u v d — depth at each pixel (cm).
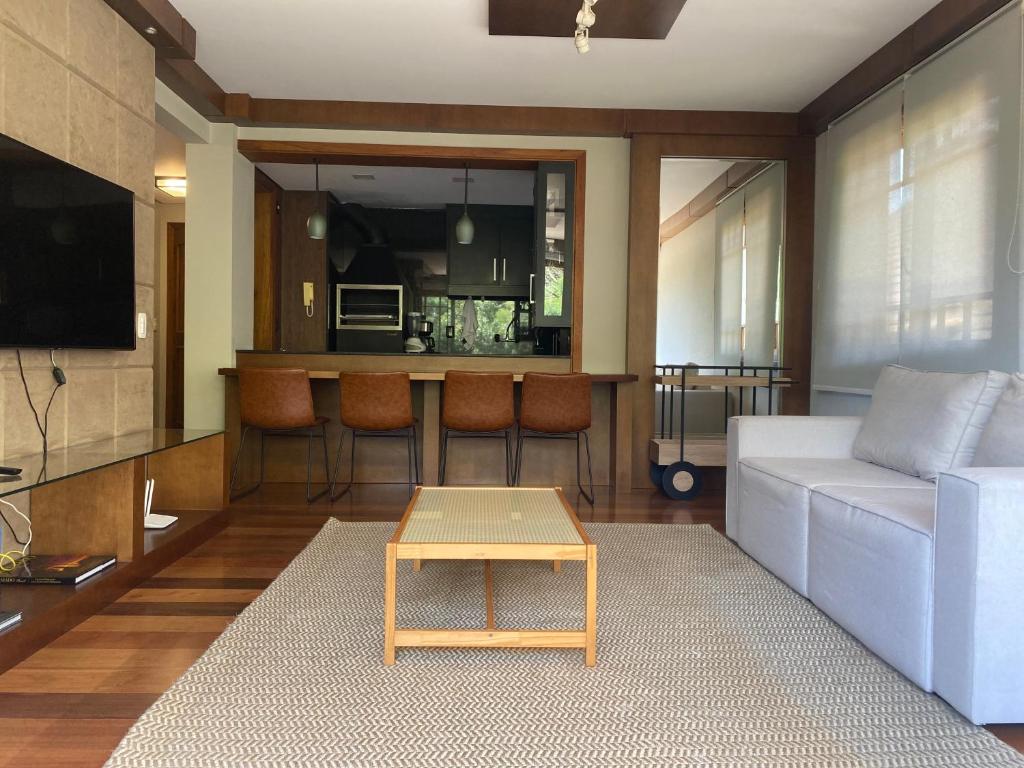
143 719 173
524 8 357
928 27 365
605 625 245
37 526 282
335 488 510
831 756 161
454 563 323
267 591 276
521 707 183
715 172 571
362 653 217
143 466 292
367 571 305
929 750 164
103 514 282
